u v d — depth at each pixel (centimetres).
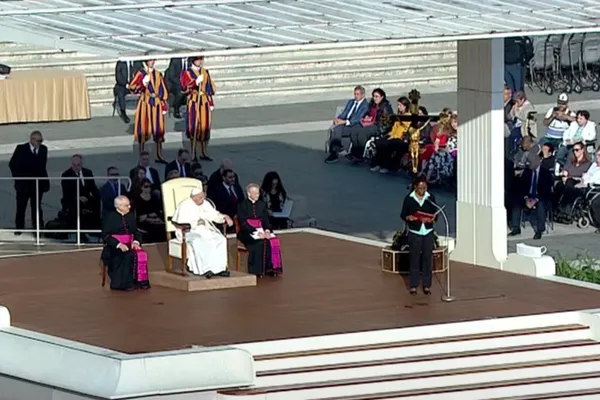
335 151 11919
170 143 12338
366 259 8869
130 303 7825
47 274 8544
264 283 8256
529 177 10094
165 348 6956
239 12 7925
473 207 8725
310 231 9706
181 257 8181
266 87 14125
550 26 7931
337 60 14450
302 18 7856
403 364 7119
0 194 10756
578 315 7569
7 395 7150
